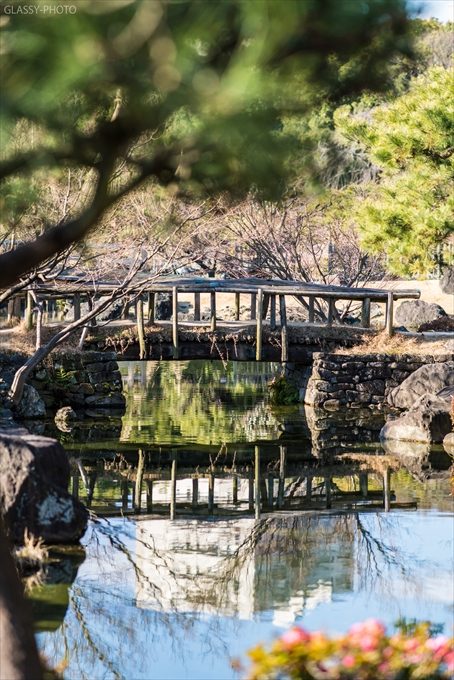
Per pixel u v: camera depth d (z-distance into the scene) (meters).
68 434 20.48
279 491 15.20
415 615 9.05
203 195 4.39
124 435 20.52
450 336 27.17
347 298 26.50
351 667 5.02
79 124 4.07
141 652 8.23
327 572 10.66
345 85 3.93
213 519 13.35
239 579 10.38
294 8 2.54
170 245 22.27
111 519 13.19
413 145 18.73
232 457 18.14
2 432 12.70
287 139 3.58
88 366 24.38
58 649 8.33
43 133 4.06
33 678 5.50
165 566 10.94
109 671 7.81
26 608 5.78
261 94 3.02
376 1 3.13
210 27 2.76
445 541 11.98
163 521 13.17
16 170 4.02
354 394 25.52
